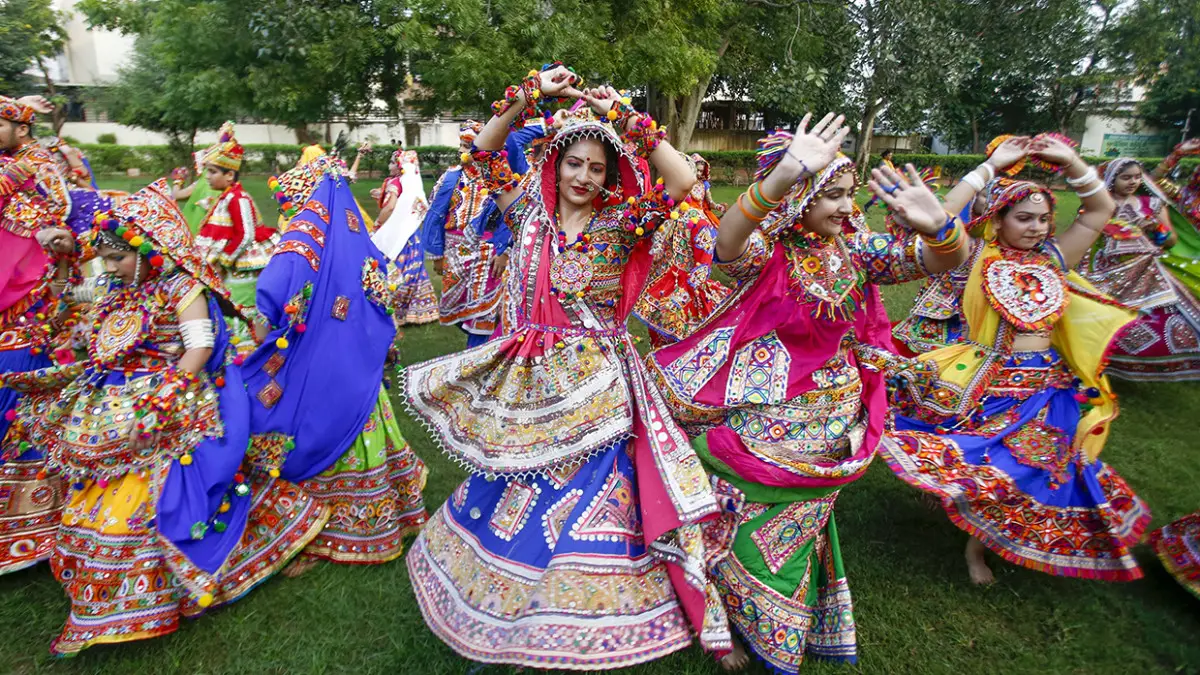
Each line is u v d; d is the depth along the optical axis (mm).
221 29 11445
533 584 2564
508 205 2963
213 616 3283
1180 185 6680
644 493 2635
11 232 3775
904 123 15008
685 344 3021
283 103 11500
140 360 3129
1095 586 3564
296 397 3475
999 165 3252
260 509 3457
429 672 2957
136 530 3010
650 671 2949
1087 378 3404
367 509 3633
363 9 11984
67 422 3215
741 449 2771
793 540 2834
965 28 16625
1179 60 29562
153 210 3043
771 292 2811
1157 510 4164
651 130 2660
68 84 30406
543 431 2670
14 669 3006
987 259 3568
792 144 2484
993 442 3420
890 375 3410
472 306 4672
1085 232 3518
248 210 5434
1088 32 24688
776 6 14203
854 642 2938
